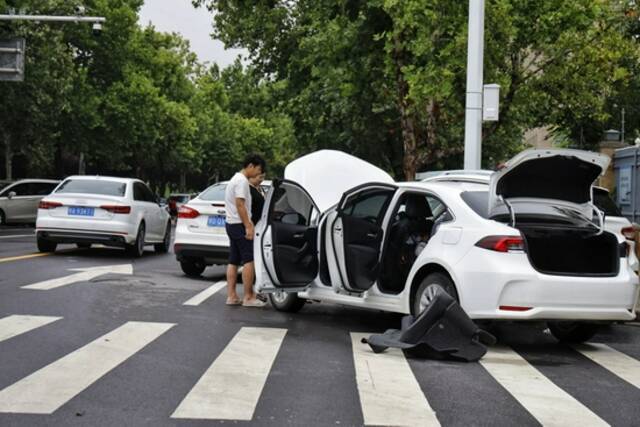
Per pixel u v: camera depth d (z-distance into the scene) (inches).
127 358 277.6
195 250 538.6
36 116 1408.7
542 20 786.2
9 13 1182.9
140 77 1812.3
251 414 212.1
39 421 200.4
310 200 398.6
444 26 775.7
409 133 916.6
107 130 1740.9
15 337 306.8
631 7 876.0
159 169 2591.0
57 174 1913.1
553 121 983.0
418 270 335.0
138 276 538.9
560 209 334.0
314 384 249.3
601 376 282.4
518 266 306.2
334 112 1227.9
